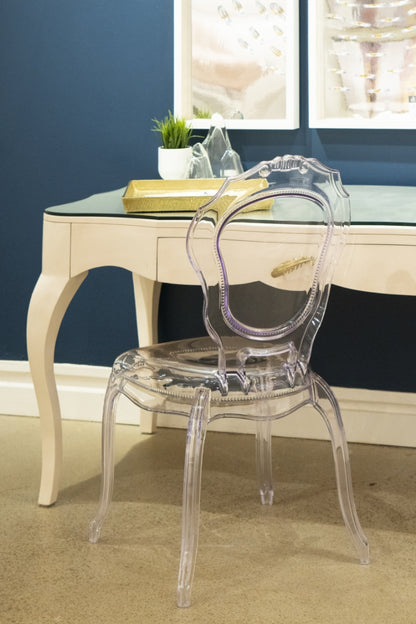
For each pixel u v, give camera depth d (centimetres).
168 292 303
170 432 307
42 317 241
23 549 225
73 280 243
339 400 296
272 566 216
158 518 242
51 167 304
